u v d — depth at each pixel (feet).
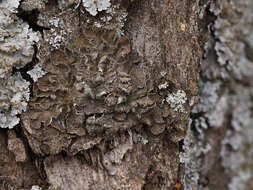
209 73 1.15
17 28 0.98
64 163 1.01
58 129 0.99
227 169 1.22
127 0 1.01
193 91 1.03
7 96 0.98
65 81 0.98
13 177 1.01
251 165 1.33
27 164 1.02
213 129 1.17
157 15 1.02
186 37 1.03
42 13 0.99
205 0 1.09
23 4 0.98
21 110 0.99
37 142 0.99
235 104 1.20
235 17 1.15
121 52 0.99
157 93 1.02
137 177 1.02
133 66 1.01
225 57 1.15
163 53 1.02
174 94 1.02
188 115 1.03
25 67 0.99
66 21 1.00
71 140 0.99
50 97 0.98
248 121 1.26
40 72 0.99
